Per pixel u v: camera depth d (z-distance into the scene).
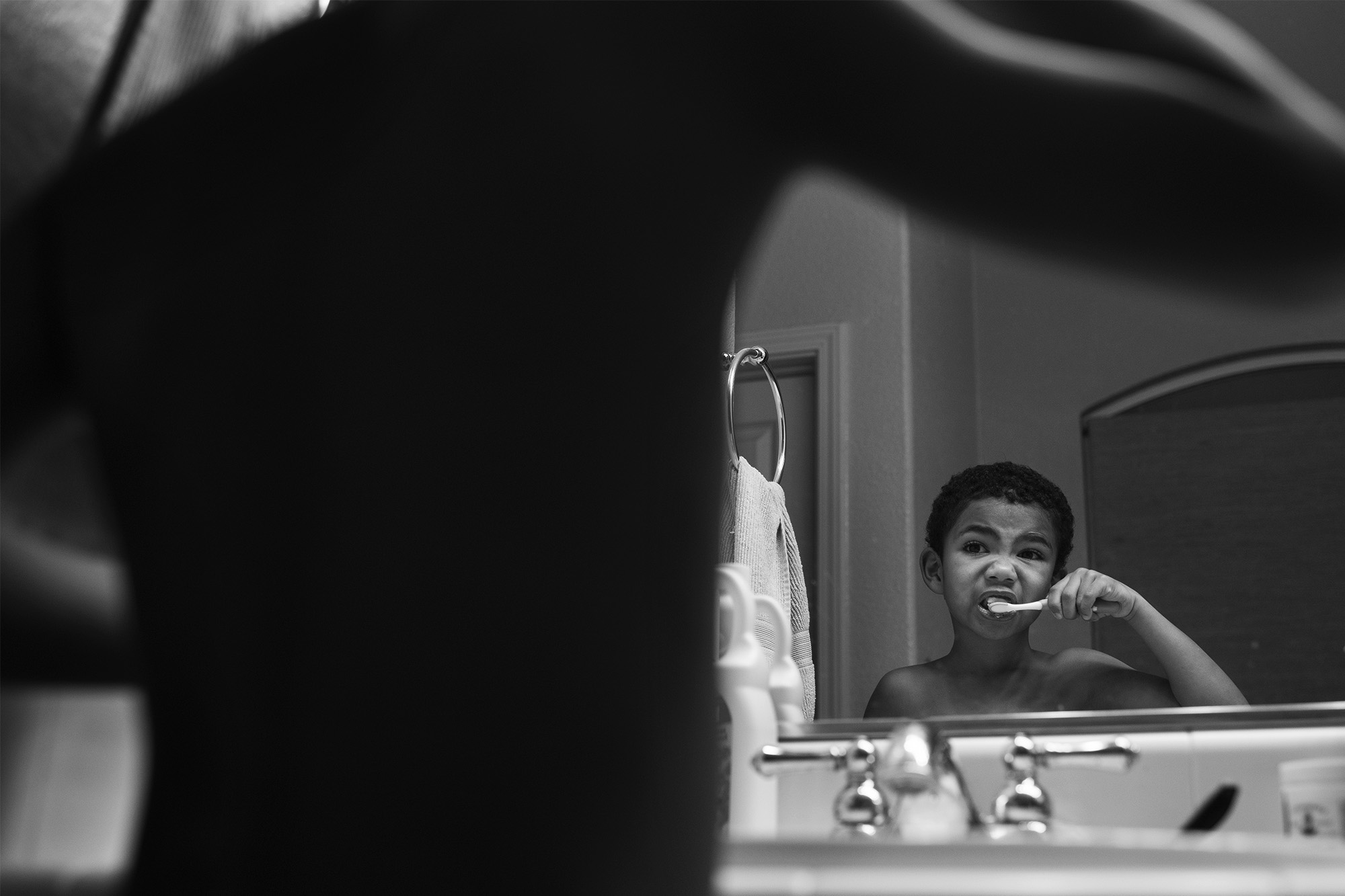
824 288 1.09
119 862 0.75
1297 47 1.01
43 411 0.41
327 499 0.34
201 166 0.38
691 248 0.34
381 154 0.36
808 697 1.01
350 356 0.34
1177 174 0.30
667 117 0.34
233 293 0.36
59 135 0.77
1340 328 0.94
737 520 1.05
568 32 0.35
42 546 0.57
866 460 1.05
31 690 0.61
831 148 0.33
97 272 0.39
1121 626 0.95
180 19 0.70
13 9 0.78
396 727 0.32
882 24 0.32
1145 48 0.33
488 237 0.34
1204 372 0.97
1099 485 0.98
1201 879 0.45
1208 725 0.90
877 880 0.48
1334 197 0.30
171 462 0.36
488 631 0.32
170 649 0.36
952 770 0.81
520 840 0.31
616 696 0.32
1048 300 1.02
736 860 0.53
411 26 0.37
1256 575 0.93
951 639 0.99
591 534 0.32
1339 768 0.77
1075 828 0.88
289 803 0.32
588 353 0.33
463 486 0.33
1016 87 0.31
